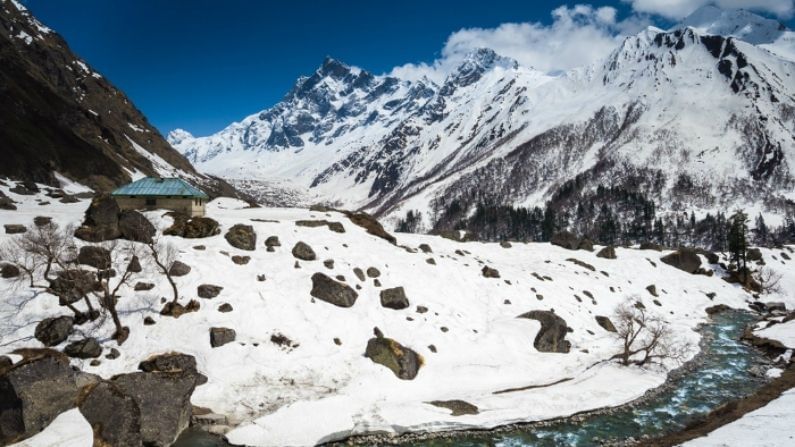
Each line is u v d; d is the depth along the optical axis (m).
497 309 55.03
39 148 97.62
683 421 36.22
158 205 61.12
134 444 27.08
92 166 111.62
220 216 65.31
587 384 41.59
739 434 31.00
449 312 51.00
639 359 48.50
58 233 44.81
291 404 34.50
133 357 36.41
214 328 39.22
